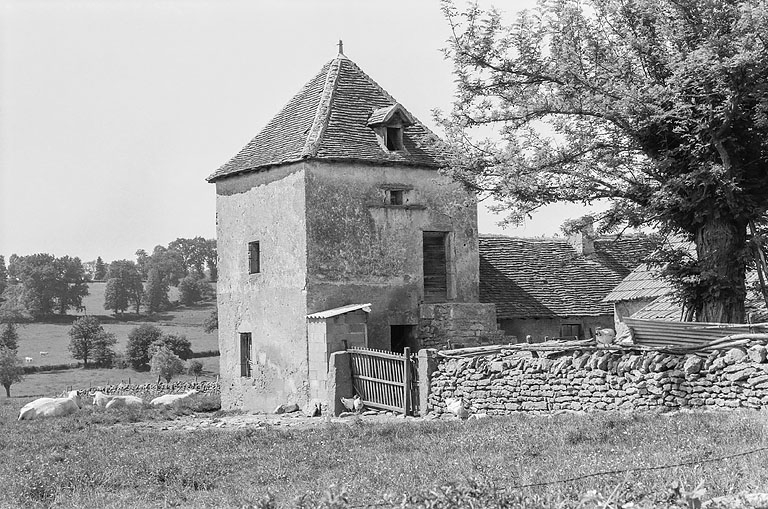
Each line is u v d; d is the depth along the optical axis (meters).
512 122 24.78
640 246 40.97
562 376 20.73
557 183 24.22
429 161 31.34
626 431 15.50
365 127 31.05
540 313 34.75
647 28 23.86
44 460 17.52
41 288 153.62
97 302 167.00
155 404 32.03
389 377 25.61
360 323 28.28
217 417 28.28
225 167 33.16
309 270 29.14
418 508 9.62
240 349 32.47
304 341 29.05
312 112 31.48
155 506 13.08
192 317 151.88
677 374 18.27
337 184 29.80
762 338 17.27
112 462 16.92
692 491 9.12
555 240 40.47
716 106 21.98
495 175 24.64
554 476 12.02
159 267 190.12
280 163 30.00
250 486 13.98
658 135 23.25
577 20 24.28
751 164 23.47
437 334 30.56
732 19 22.30
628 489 10.40
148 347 110.50
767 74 21.69
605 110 22.70
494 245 38.28
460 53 24.30
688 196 22.67
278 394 30.28
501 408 22.17
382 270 30.41
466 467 13.44
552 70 24.12
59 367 111.31
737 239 23.38
